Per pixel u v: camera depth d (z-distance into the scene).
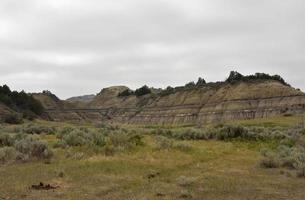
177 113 185.12
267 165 24.11
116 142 30.70
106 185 17.44
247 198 16.06
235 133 42.81
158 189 16.91
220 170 22.47
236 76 197.62
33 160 23.31
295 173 21.75
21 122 112.31
